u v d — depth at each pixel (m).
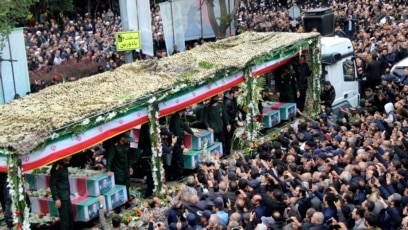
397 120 22.53
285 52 24.53
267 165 18.62
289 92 25.94
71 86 20.03
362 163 17.45
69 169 19.23
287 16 45.72
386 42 33.81
